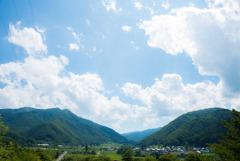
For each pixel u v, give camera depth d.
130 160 133.62
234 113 20.70
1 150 18.28
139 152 195.62
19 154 49.88
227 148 19.95
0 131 17.84
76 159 141.75
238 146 18.42
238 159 17.97
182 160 135.38
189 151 195.38
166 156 101.62
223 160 19.53
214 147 21.06
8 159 20.64
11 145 19.77
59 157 177.00
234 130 20.11
